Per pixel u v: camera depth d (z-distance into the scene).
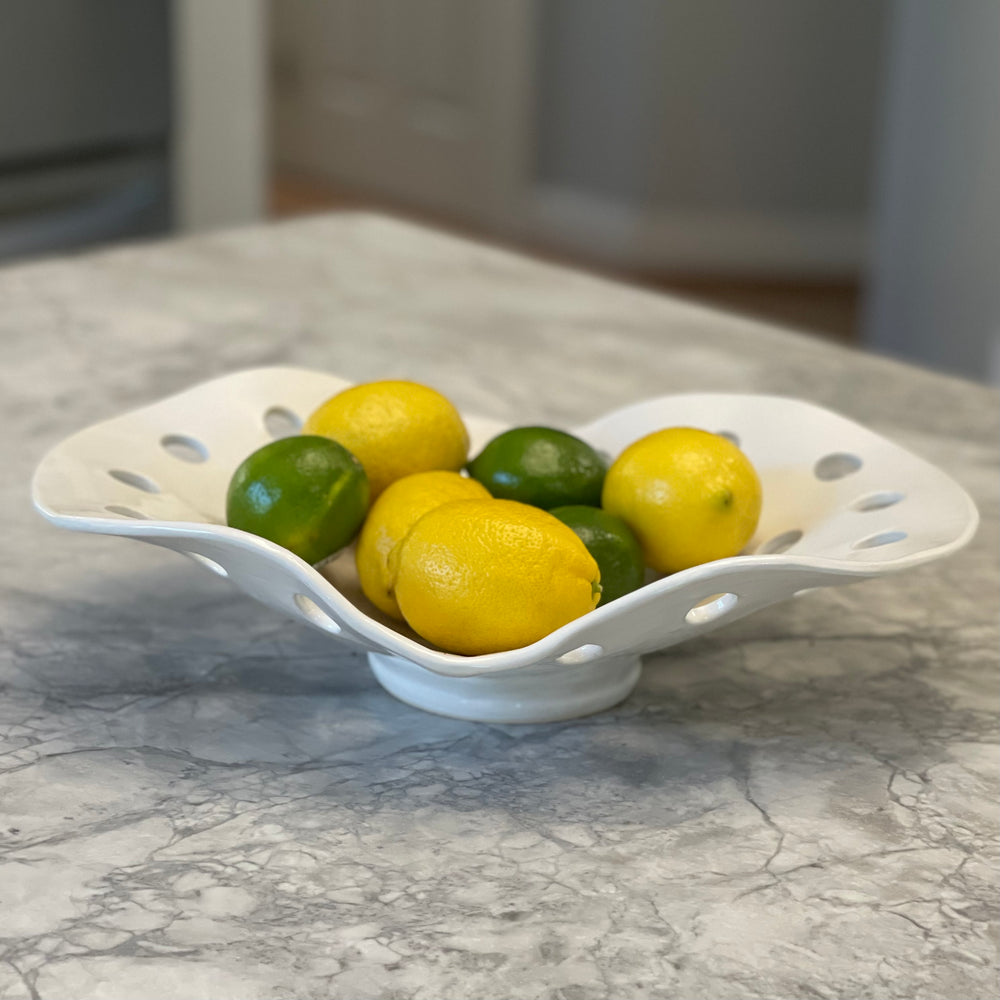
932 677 0.69
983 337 3.08
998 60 2.90
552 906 0.51
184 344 1.14
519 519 0.56
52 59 1.96
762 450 0.76
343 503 0.60
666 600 0.53
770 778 0.59
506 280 1.37
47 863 0.52
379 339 1.18
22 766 0.58
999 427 1.04
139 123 2.11
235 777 0.58
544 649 0.52
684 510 0.62
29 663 0.67
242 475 0.61
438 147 5.03
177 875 0.52
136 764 0.59
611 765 0.60
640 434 0.79
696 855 0.54
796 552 0.67
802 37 4.29
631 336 1.22
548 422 1.01
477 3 4.72
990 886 0.52
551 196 4.77
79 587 0.76
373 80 5.15
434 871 0.52
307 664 0.68
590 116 4.56
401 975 0.47
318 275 1.35
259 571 0.56
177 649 0.69
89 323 1.18
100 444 0.69
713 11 4.25
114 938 0.48
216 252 1.40
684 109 4.38
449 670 0.53
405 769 0.59
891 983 0.47
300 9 5.25
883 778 0.60
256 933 0.49
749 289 4.43
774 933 0.49
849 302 4.33
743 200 4.50
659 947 0.49
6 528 0.82
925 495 0.67
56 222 2.11
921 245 3.29
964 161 3.07
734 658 0.70
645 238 4.53
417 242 1.48
